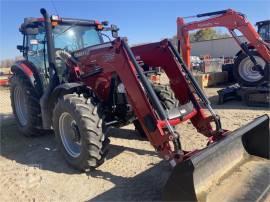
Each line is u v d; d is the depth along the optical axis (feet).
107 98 16.61
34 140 20.97
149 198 12.78
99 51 15.62
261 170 13.19
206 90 42.42
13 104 22.40
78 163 15.05
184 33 32.99
